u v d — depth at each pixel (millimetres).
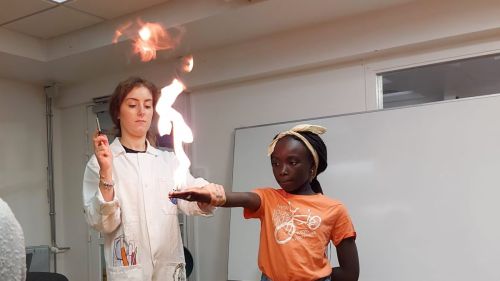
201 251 3473
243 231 3141
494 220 2346
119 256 1408
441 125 2541
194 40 3146
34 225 3979
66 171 4234
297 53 3014
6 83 3863
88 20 3139
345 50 2838
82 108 4152
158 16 2936
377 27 2732
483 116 2438
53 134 4230
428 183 2531
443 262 2438
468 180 2430
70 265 4152
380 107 2854
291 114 3135
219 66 3344
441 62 2662
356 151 2764
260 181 3088
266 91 3254
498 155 2371
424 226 2510
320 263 1198
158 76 3633
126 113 1494
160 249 1426
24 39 3326
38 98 4133
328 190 2801
